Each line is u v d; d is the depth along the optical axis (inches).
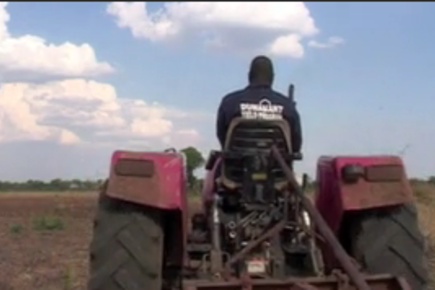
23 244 476.4
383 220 223.3
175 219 219.5
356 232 224.7
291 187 223.9
